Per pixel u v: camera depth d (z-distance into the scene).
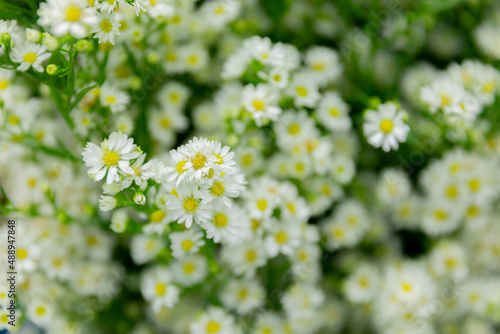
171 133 0.38
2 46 0.33
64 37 0.33
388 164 0.40
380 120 0.37
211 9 0.38
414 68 0.41
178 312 0.38
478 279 0.40
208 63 0.39
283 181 0.38
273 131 0.38
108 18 0.32
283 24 0.40
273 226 0.36
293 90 0.37
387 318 0.39
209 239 0.34
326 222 0.39
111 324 0.39
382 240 0.40
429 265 0.39
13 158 0.38
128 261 0.39
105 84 0.36
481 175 0.38
